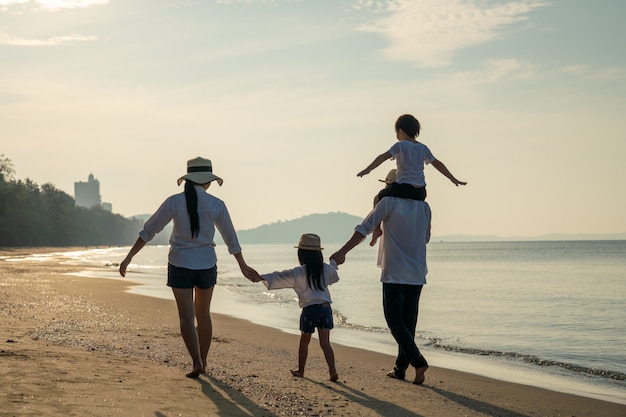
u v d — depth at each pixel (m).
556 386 8.08
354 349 10.66
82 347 8.02
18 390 4.93
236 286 29.55
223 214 6.31
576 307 20.03
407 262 6.73
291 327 13.98
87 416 4.34
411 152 6.73
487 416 5.50
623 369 9.84
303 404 5.37
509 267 55.25
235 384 5.98
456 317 17.17
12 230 123.69
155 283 29.08
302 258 6.91
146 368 6.45
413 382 6.97
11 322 10.59
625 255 95.19
